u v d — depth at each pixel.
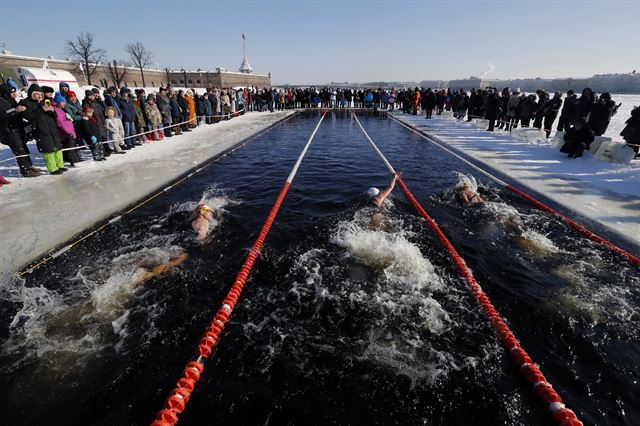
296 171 8.09
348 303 3.20
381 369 2.45
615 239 4.41
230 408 2.14
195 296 3.30
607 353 2.58
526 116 12.20
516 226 4.82
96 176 7.24
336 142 12.23
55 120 7.08
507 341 2.69
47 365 2.47
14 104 6.69
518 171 7.73
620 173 7.23
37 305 3.14
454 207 5.64
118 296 3.27
